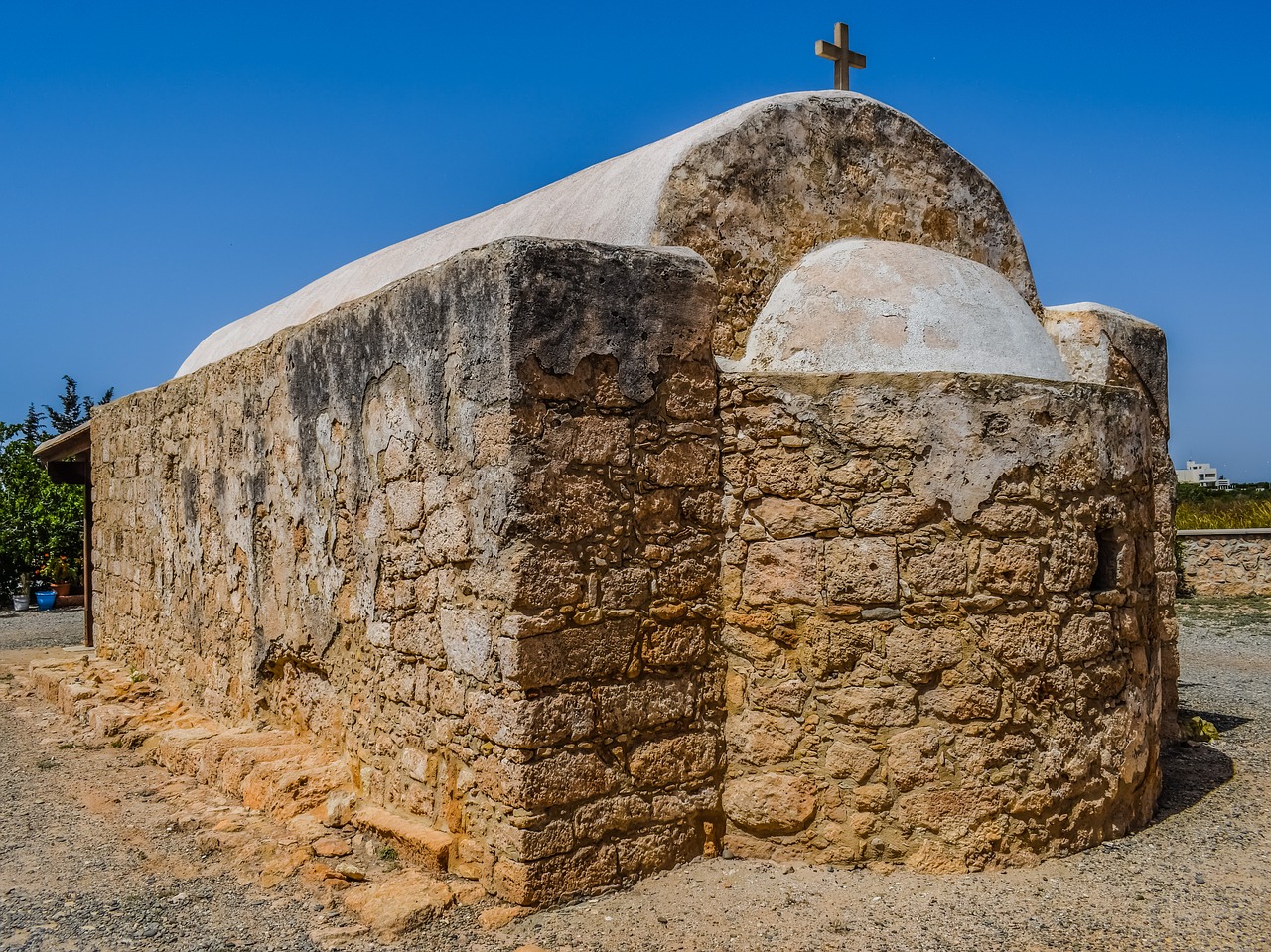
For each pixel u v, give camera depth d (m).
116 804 5.80
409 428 4.82
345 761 5.54
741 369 5.01
